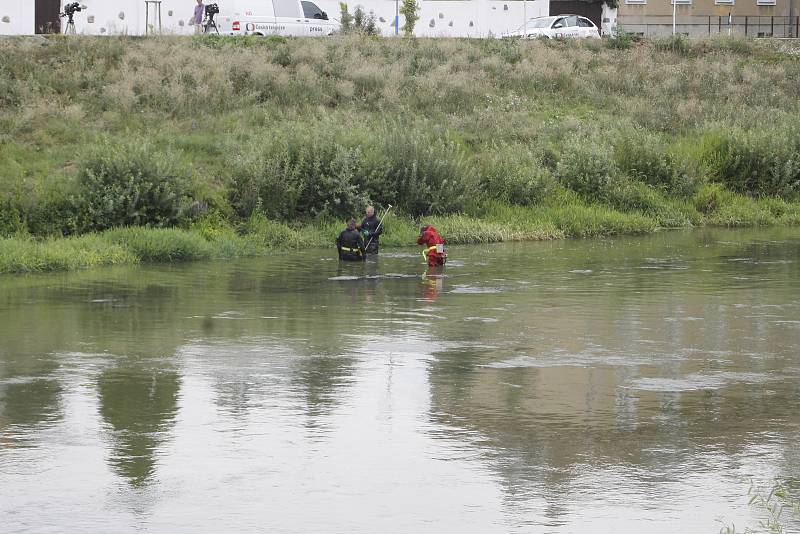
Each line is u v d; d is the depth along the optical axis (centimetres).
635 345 2241
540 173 5253
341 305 2783
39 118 5034
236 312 2658
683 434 1559
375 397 1767
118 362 2030
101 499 1282
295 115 5675
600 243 4525
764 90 7388
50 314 2608
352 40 7081
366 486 1329
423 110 6241
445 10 8694
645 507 1262
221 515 1234
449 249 4253
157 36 6488
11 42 5888
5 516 1227
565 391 1817
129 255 3747
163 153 4525
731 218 5431
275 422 1608
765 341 2294
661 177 5650
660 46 8206
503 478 1359
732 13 11225
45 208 4056
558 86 7044
